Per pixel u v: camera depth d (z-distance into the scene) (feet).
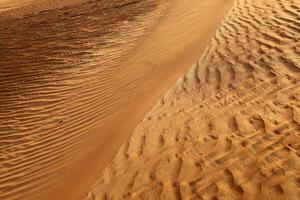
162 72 22.21
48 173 17.71
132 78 24.22
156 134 15.03
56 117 23.34
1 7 64.13
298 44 17.99
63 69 30.53
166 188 11.94
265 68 16.78
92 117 21.67
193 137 13.83
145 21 38.29
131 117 18.25
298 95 14.16
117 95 22.86
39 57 34.14
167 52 25.52
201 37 24.30
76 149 18.75
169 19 34.83
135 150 14.69
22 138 21.95
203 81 17.83
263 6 25.13
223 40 21.56
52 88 27.48
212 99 15.96
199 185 11.50
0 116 24.94
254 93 15.25
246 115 13.96
